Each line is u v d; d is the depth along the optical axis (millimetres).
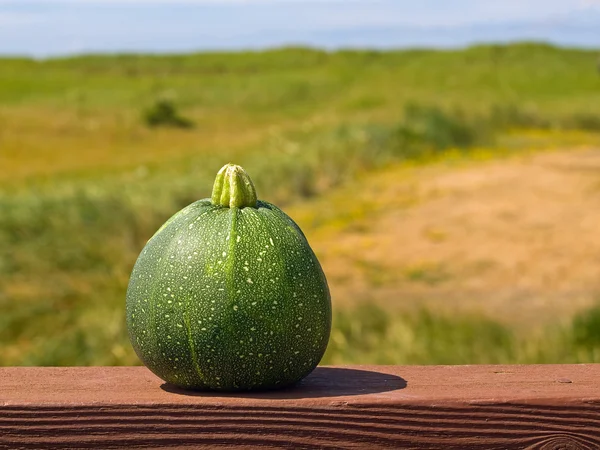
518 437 1996
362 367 2422
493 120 18312
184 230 2080
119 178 13000
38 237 7781
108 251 7723
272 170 12070
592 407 2000
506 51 42312
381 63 43875
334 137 14797
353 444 1976
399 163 13789
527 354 5270
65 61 45250
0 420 1950
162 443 1954
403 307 6648
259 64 46250
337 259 8430
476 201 10891
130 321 2123
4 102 27453
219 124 24234
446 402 1983
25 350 5848
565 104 25391
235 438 1953
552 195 11180
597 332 5527
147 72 42875
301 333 2047
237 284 2008
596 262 8188
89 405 1948
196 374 2041
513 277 7766
